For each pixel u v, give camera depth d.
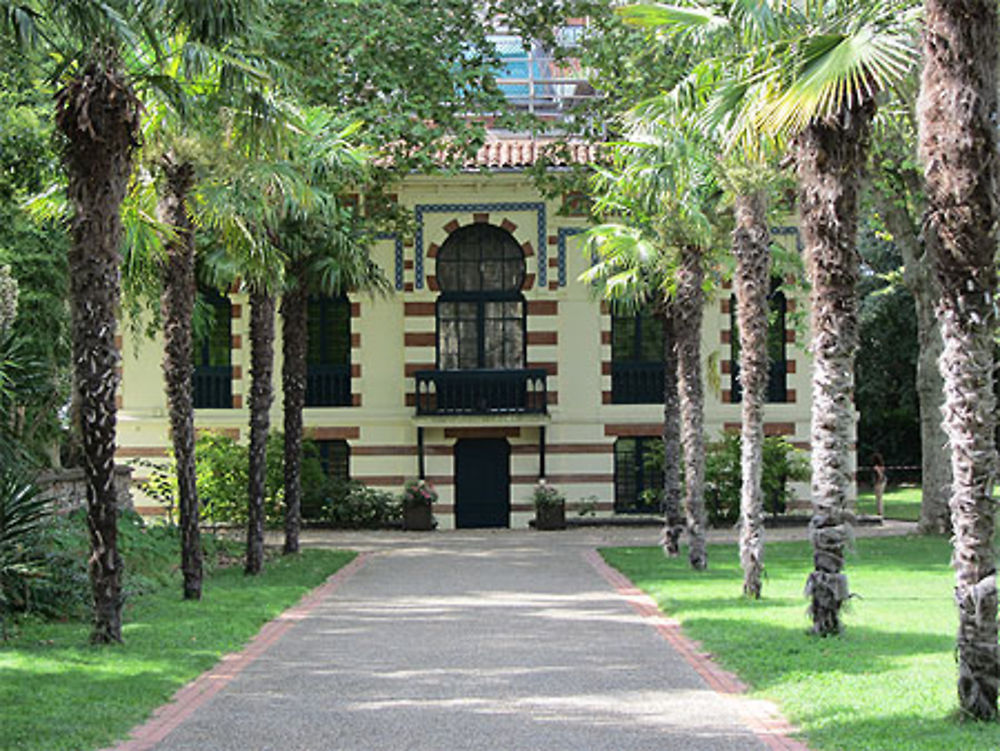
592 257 31.08
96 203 12.09
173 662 11.16
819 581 12.33
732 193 15.86
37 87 17.28
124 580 16.34
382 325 31.38
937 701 9.02
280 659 11.68
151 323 26.16
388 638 12.98
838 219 12.05
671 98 13.51
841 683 9.78
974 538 8.57
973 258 8.64
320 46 21.41
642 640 12.67
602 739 8.26
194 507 15.77
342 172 20.59
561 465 31.28
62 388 20.06
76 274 12.11
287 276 22.42
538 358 31.28
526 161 30.58
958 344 8.70
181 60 12.94
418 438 31.14
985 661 8.46
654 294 23.91
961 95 8.62
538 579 18.95
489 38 32.12
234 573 19.42
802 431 31.25
